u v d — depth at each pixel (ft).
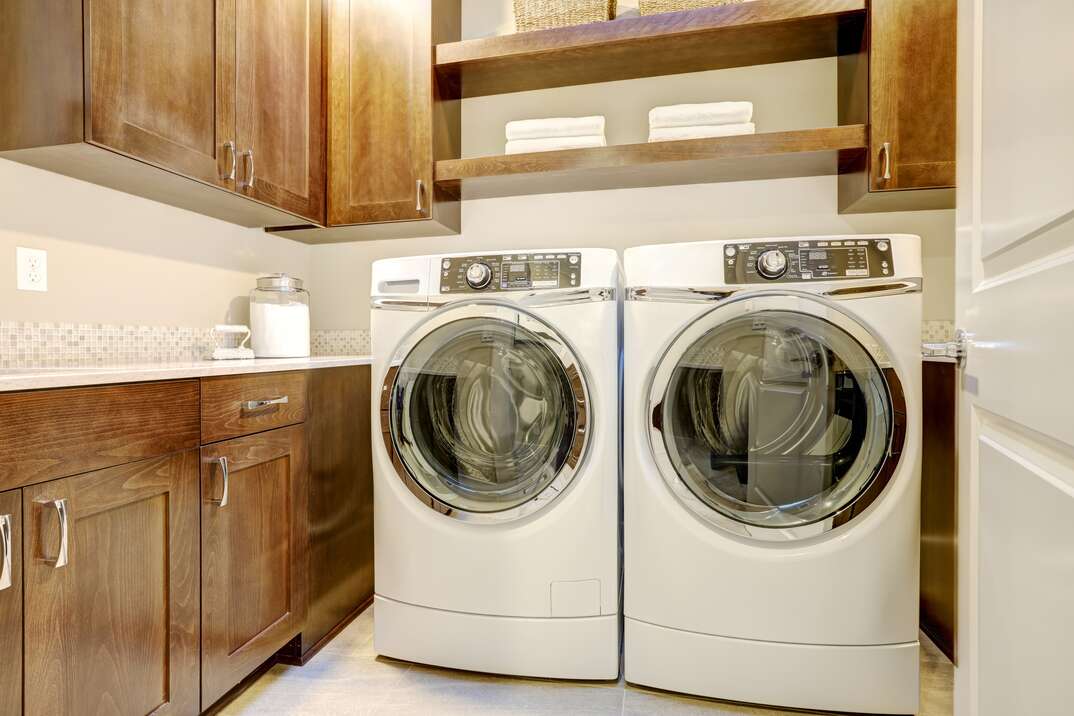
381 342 5.16
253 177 5.49
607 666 4.80
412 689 4.80
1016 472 2.44
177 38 4.67
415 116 6.51
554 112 7.29
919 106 5.45
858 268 4.25
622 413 5.53
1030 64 2.27
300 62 6.25
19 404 2.86
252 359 6.05
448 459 5.08
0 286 4.42
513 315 4.80
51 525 3.01
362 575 6.18
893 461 4.22
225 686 4.19
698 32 5.96
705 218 6.95
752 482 4.49
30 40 4.07
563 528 4.78
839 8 5.61
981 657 2.86
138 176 4.83
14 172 4.51
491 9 7.48
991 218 2.73
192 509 3.91
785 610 4.39
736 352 4.50
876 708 4.29
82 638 3.19
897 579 4.26
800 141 5.71
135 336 5.52
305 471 5.15
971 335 3.00
